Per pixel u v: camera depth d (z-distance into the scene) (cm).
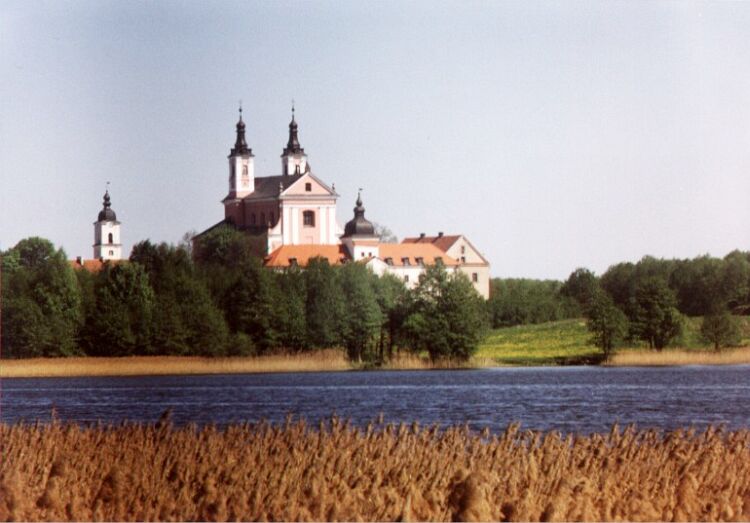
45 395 16312
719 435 6569
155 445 6241
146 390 17038
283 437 6400
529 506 5141
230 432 6450
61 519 5391
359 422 11975
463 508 5078
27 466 6075
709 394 15938
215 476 5525
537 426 11544
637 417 12681
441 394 16162
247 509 5212
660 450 6084
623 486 5541
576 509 5197
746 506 5522
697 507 5459
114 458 6012
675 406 14062
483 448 5888
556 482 5391
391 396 15862
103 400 15400
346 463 5641
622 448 5988
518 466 5556
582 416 12850
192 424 6631
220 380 19075
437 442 6197
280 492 5275
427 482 5362
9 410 13788
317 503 5159
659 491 5559
